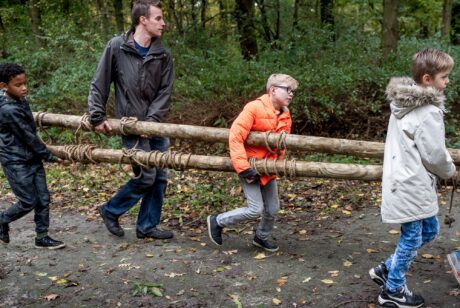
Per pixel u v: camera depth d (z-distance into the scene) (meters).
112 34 9.34
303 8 10.37
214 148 7.61
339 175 3.56
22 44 10.11
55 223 4.87
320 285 3.46
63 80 8.06
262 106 3.64
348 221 4.78
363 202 5.34
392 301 3.13
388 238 4.31
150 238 4.36
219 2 11.95
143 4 3.82
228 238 4.34
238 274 3.64
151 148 4.23
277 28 10.84
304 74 7.58
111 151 4.11
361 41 8.62
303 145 3.58
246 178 3.63
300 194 5.67
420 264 3.75
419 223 2.95
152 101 4.09
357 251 4.04
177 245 4.21
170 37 9.49
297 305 3.21
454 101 8.14
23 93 3.76
